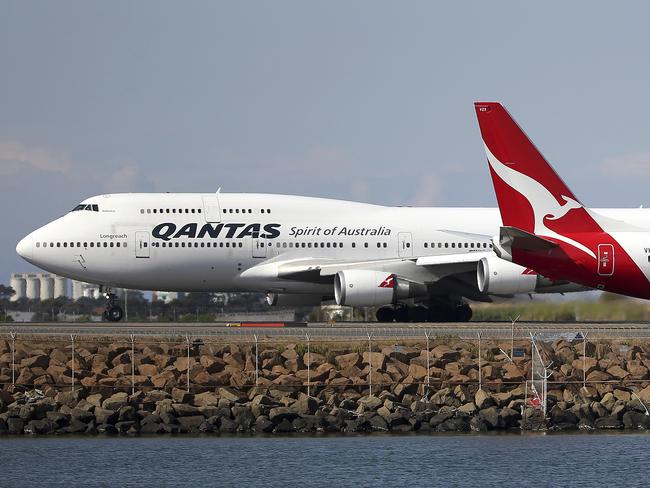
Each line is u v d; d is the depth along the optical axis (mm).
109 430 125750
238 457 115250
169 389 134125
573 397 133500
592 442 121750
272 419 126812
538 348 141000
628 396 135250
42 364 140500
